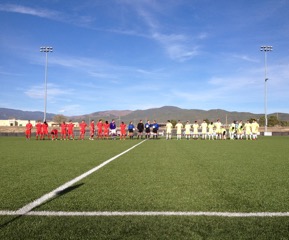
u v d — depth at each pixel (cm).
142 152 1407
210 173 759
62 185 592
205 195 505
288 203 451
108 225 348
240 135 3459
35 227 340
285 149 1638
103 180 652
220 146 1912
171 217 379
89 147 1775
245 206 433
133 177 693
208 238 307
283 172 779
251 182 631
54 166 891
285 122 10300
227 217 379
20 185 593
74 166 892
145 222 359
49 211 405
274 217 380
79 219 371
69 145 1986
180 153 1359
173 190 546
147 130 3388
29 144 2109
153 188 564
